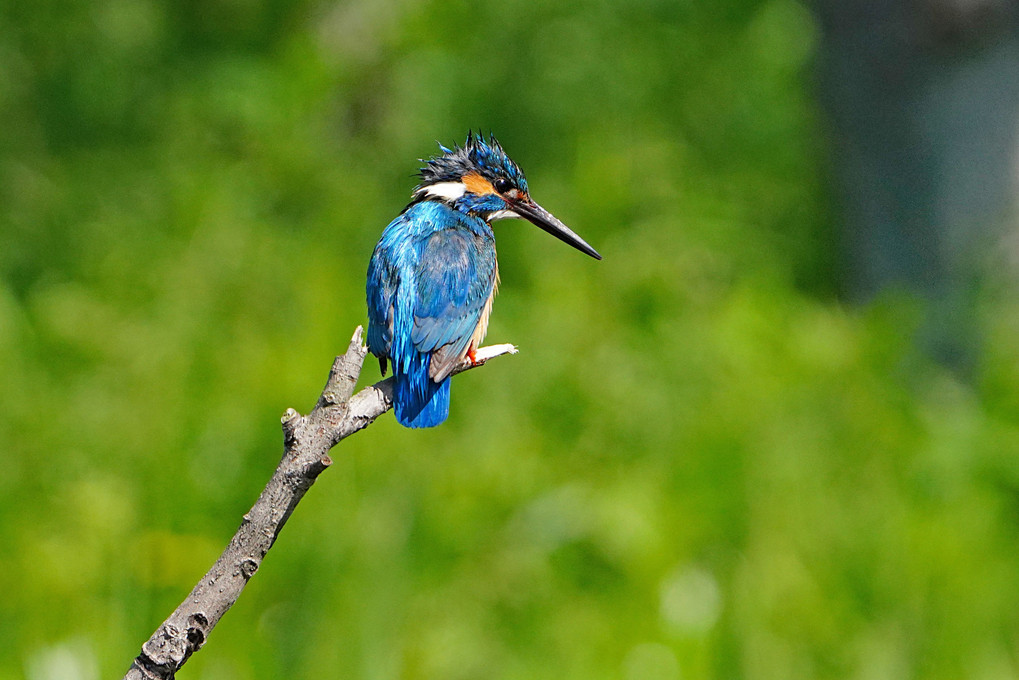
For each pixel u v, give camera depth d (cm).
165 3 2042
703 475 1026
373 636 842
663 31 1934
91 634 838
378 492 934
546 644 892
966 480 1046
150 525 968
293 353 1149
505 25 1917
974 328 1350
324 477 921
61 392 1173
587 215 1517
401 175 1786
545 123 1841
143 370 1182
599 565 952
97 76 1906
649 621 880
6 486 1023
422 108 1842
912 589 910
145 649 404
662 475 1047
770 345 1221
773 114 1848
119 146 1845
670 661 861
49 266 1567
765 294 1320
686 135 1852
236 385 1141
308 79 1802
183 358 1198
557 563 952
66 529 927
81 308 1312
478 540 959
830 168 1609
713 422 1083
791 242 1655
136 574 896
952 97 1430
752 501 979
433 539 938
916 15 1420
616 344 1232
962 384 1349
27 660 819
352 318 1195
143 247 1509
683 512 977
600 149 1659
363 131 1880
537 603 919
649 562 911
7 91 1836
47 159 1781
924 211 1476
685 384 1193
